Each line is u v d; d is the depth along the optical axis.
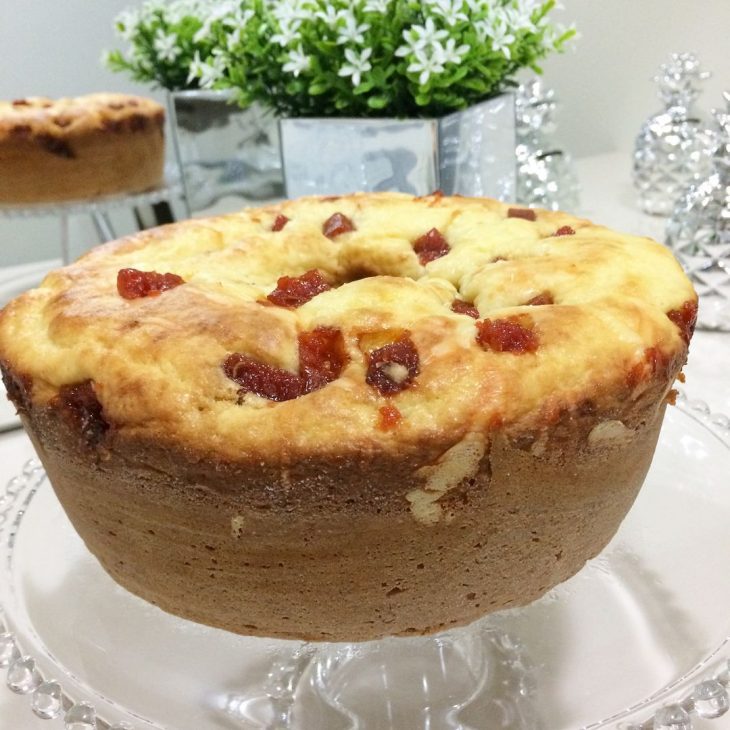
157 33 0.74
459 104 0.57
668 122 0.84
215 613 0.33
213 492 0.30
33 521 0.41
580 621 0.35
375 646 0.35
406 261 0.40
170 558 0.32
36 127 0.68
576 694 0.32
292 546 0.31
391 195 0.47
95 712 0.30
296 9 0.56
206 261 0.39
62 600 0.37
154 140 0.77
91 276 0.37
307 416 0.29
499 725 0.31
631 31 1.05
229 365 0.31
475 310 0.35
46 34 0.99
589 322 0.31
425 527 0.30
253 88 0.61
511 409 0.29
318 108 0.61
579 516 0.32
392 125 0.57
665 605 0.35
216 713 0.32
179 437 0.29
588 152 1.15
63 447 0.32
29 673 0.31
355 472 0.29
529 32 0.58
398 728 0.32
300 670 0.34
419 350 0.31
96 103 0.72
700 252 0.60
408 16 0.55
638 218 0.86
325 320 0.33
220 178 0.74
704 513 0.40
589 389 0.30
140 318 0.32
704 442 0.44
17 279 0.83
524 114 0.84
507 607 0.34
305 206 0.46
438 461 0.29
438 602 0.32
